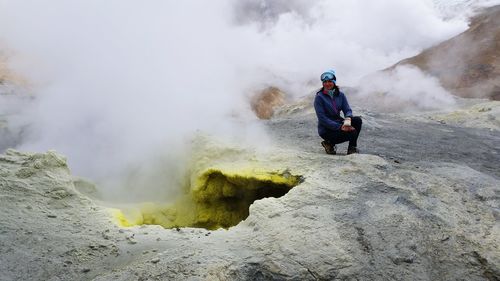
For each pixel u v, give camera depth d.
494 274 2.83
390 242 3.06
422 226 3.26
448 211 3.54
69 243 3.02
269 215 3.43
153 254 2.93
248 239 3.13
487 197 3.84
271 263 2.79
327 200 3.72
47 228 3.18
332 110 5.19
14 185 3.68
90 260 2.87
